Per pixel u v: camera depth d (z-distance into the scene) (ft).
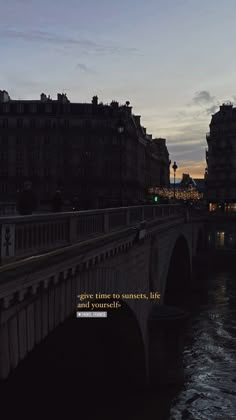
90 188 302.04
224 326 152.76
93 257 55.52
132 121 347.77
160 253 133.90
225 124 392.68
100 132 305.12
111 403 86.99
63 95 316.19
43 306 42.19
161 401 90.79
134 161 352.90
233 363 115.55
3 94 317.42
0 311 33.71
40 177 302.04
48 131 303.48
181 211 205.16
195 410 87.35
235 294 213.46
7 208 109.60
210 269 296.71
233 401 91.66
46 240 44.50
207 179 408.05
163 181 528.22
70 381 88.74
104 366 90.33
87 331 87.40
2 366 34.71
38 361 86.84
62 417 80.94
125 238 75.46
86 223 58.13
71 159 304.30
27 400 83.25
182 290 228.02
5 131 303.48
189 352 125.08
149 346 98.63
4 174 302.45
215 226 353.92
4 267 35.01
